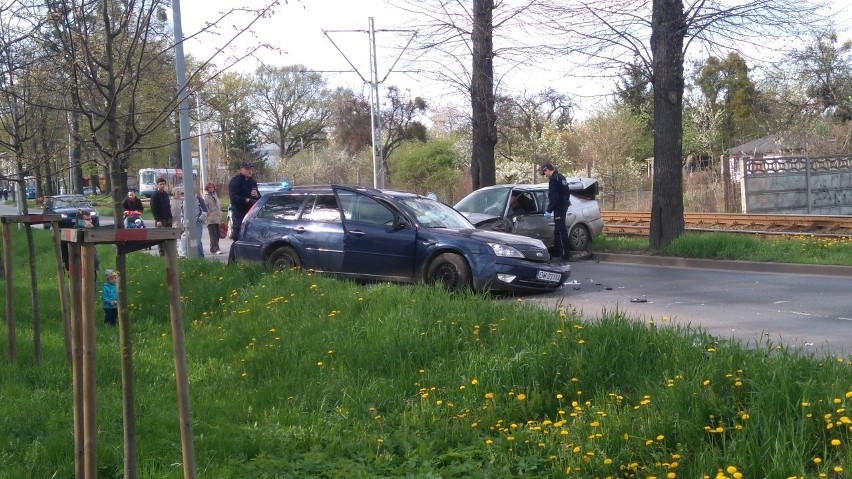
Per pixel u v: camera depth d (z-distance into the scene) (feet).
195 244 57.31
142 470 17.37
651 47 57.88
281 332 29.86
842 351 25.43
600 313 34.71
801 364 19.80
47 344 29.07
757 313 34.06
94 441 15.01
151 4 21.77
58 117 40.86
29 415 20.70
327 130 224.74
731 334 29.48
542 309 27.86
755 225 72.28
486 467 17.85
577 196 63.16
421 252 40.65
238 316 33.45
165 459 18.10
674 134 57.88
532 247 41.11
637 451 17.43
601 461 17.11
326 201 44.37
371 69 112.98
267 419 22.03
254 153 199.52
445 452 19.21
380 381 24.26
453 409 21.52
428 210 43.37
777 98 135.54
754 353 21.12
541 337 24.64
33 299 26.27
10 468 17.24
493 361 23.16
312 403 23.39
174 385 25.36
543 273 40.42
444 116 183.11
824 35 57.57
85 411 14.96
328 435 20.48
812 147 132.87
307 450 19.77
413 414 21.57
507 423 20.62
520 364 22.72
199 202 70.03
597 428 18.51
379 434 20.48
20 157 39.45
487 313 27.58
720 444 17.25
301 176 189.57
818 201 92.58
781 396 17.42
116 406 21.89
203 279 39.58
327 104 216.95
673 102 57.67
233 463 18.13
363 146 213.46
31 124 40.83
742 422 17.19
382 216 42.37
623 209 107.86
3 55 34.99
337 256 42.78
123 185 20.44
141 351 30.09
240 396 24.32
